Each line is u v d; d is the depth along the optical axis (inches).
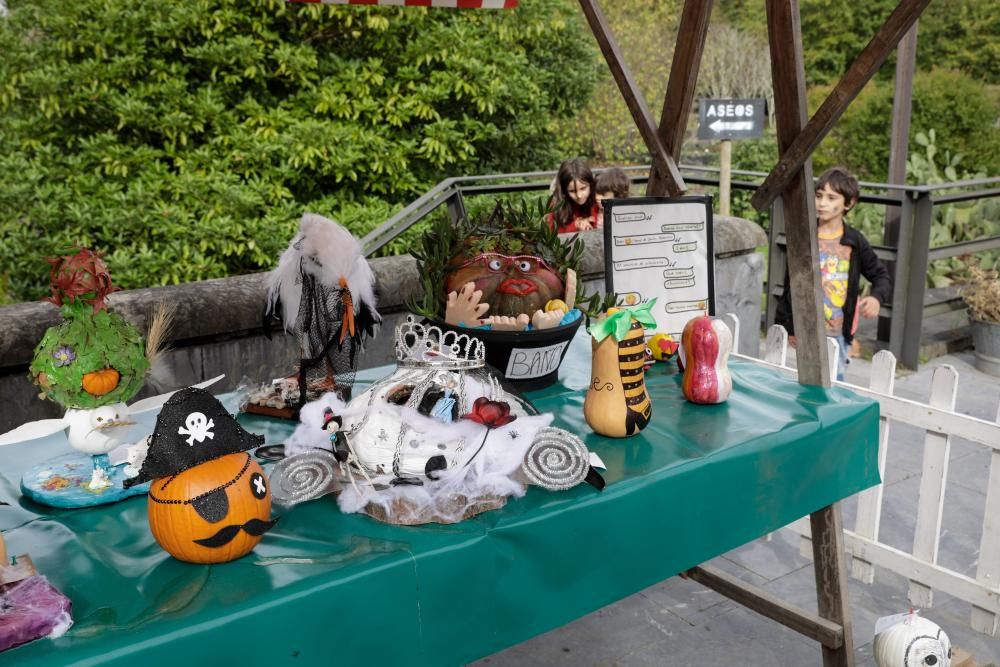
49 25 250.2
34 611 51.1
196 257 223.5
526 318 82.8
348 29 276.5
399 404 68.4
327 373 81.0
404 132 274.4
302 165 253.6
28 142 245.9
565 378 97.2
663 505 73.6
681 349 93.3
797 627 96.4
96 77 243.1
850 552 126.4
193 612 53.1
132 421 69.8
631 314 79.4
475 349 76.0
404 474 65.4
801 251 92.9
